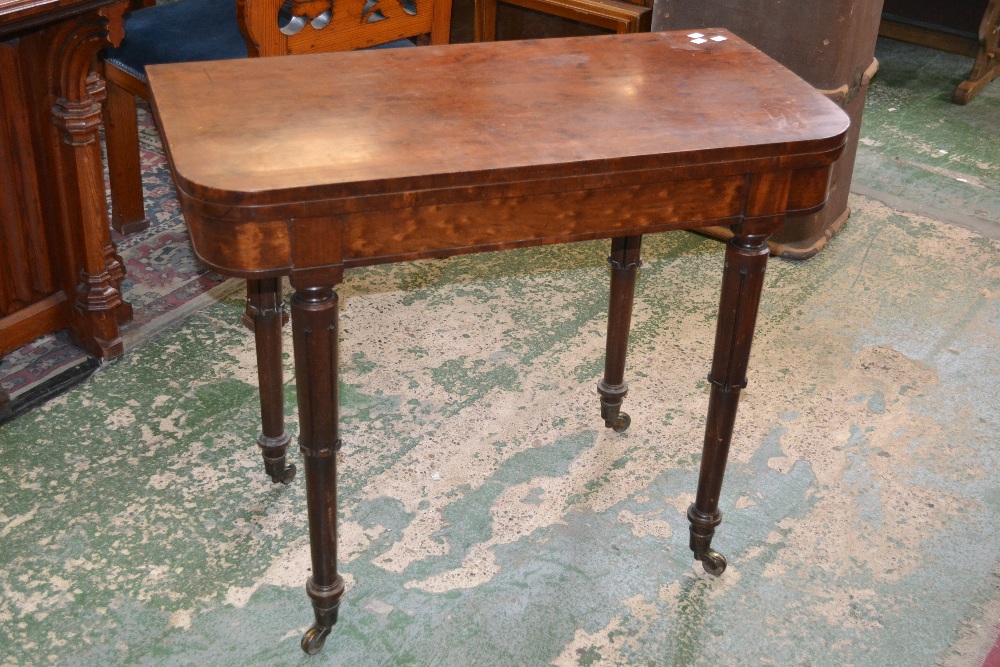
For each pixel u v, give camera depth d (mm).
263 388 2154
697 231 3326
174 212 3324
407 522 2209
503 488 2309
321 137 1574
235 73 1798
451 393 2590
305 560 2115
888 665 1928
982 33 4168
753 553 2164
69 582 2039
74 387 2566
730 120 1696
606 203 1619
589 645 1953
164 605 2002
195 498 2254
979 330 2910
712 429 1934
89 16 2242
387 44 2803
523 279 3055
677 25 3121
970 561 2160
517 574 2098
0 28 1998
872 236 3352
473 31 3629
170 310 2859
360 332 2793
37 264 2561
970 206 3553
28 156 2426
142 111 3922
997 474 2398
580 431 2488
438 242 1562
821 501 2303
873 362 2762
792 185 1701
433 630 1974
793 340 2838
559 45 2008
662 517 2250
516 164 1516
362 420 2488
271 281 2018
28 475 2291
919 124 4129
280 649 1926
